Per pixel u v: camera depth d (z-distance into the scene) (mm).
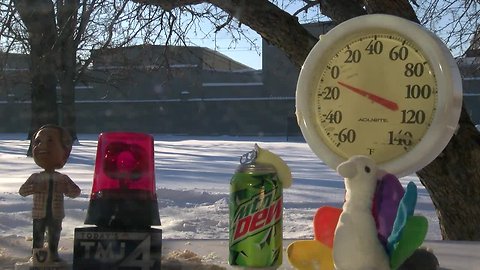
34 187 1501
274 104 37781
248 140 29188
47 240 1511
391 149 1724
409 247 1362
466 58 5648
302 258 1537
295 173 11320
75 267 1368
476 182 3094
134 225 1387
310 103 1831
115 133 1438
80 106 37219
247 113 38188
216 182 9609
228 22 5207
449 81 1654
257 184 1499
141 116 38000
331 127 1799
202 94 38750
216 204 6785
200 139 30219
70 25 4793
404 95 1729
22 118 36719
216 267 1678
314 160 14867
